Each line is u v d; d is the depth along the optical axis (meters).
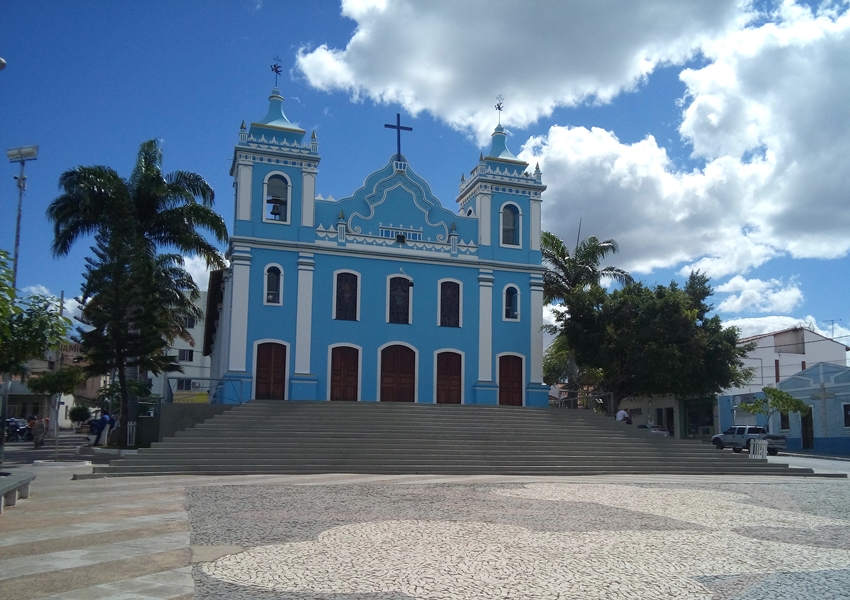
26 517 11.60
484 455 22.42
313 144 30.44
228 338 29.42
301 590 7.15
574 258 38.09
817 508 14.34
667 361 31.78
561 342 38.03
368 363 29.92
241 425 22.94
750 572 8.28
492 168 33.41
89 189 29.14
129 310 26.89
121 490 15.38
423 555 8.70
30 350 14.49
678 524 11.68
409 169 32.19
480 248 32.34
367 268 30.58
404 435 23.31
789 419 44.47
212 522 11.04
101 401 33.16
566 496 15.24
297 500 13.73
